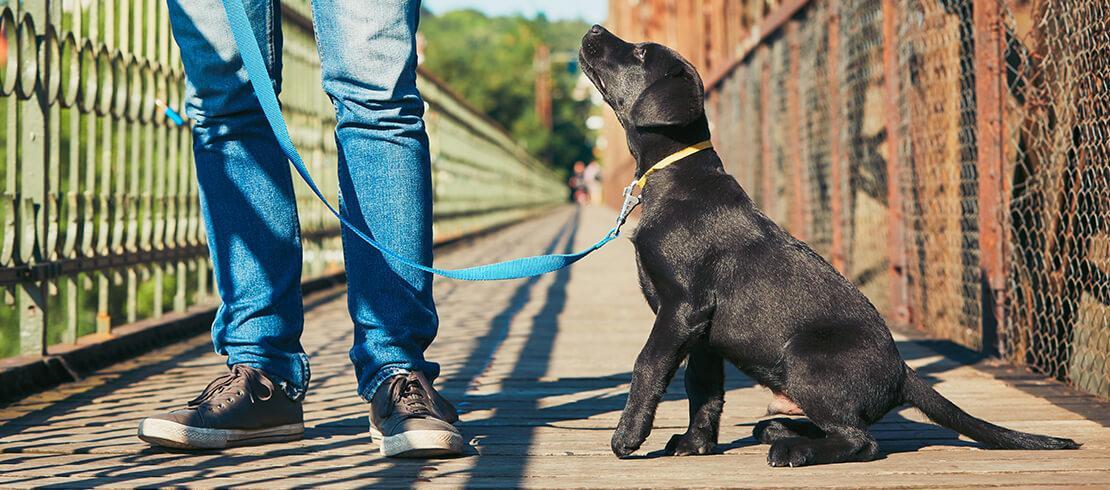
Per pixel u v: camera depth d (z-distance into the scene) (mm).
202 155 2678
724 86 11648
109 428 2861
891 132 5422
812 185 7426
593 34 2992
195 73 2629
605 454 2580
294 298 2723
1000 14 4008
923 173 5273
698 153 2672
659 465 2457
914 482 2268
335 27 2555
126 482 2238
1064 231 3754
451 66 67375
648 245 2566
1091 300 3578
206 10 2582
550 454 2570
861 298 2570
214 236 2676
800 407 2506
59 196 3922
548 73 69312
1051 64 3852
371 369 2580
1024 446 2547
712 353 2621
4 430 2834
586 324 5590
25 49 3682
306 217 7562
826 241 7047
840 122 6367
